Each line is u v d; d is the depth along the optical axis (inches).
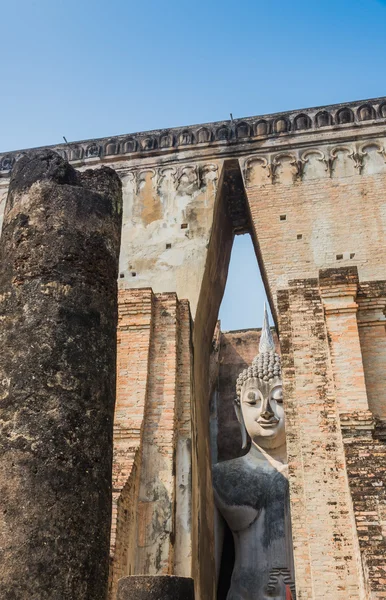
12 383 190.2
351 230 629.6
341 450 392.8
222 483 600.7
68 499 178.7
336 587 356.5
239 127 697.0
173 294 528.4
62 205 219.3
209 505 553.9
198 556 469.7
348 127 678.5
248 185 671.1
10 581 164.4
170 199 682.2
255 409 621.9
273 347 709.9
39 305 201.8
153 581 236.2
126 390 482.6
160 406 479.2
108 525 190.1
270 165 675.4
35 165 229.6
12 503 174.2
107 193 234.5
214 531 580.7
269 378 630.5
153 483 450.3
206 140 699.4
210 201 671.1
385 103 682.2
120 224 239.0
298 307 450.6
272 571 546.0
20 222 218.4
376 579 310.5
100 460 191.8
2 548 168.9
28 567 166.6
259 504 580.1
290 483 396.2
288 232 639.1
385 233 621.6
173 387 486.6
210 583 521.7
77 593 170.4
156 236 665.0
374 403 405.1
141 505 442.9
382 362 417.4
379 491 344.8
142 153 709.3
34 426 184.2
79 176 237.3
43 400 188.1
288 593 530.3
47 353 194.4
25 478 177.2
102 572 181.5
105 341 209.6
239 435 772.6
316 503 381.7
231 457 761.0
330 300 431.8
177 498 456.8
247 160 684.1
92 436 191.8
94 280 214.4
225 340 840.9
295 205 652.1
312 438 401.7
